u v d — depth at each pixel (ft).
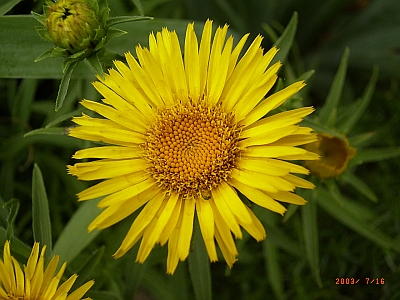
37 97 0.53
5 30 0.38
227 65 0.33
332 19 0.59
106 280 0.43
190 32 0.34
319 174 0.40
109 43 0.40
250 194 0.32
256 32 0.54
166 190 0.34
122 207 0.33
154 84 0.34
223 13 0.52
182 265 0.46
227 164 0.34
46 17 0.34
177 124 0.35
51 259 0.33
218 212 0.33
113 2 0.44
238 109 0.34
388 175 0.53
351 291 0.52
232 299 0.53
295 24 0.37
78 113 0.36
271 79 0.32
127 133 0.34
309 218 0.40
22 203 0.50
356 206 0.50
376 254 0.50
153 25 0.41
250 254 0.51
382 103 0.56
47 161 0.49
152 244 0.31
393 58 0.53
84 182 0.47
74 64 0.33
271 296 0.52
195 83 0.35
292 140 0.33
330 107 0.41
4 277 0.31
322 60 0.57
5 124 0.50
